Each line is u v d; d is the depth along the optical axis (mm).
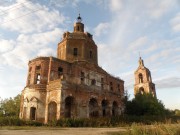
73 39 38125
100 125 26062
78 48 37688
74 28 43156
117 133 14383
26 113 28812
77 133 14906
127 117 32125
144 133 12219
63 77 30250
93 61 39031
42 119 28344
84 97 30984
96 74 37156
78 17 44031
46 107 28875
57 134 14047
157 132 12180
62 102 27156
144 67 57594
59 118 25172
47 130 17781
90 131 16844
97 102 33281
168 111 47781
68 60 36188
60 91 27500
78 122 24719
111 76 41375
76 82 32688
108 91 36875
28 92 30125
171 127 12398
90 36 42500
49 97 29078
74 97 29359
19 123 23656
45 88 30047
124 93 44094
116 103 38844
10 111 48531
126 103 42906
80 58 36719
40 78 30766
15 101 49562
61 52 38344
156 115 38938
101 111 33281
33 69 32156
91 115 33000
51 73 31047
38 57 32469
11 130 17016
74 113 28531
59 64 32688
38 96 29484
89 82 34969
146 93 47125
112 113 37969
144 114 39812
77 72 33562
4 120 23625
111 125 26547
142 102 42719
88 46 39094
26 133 14406
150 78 57625
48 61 32188
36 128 19672
